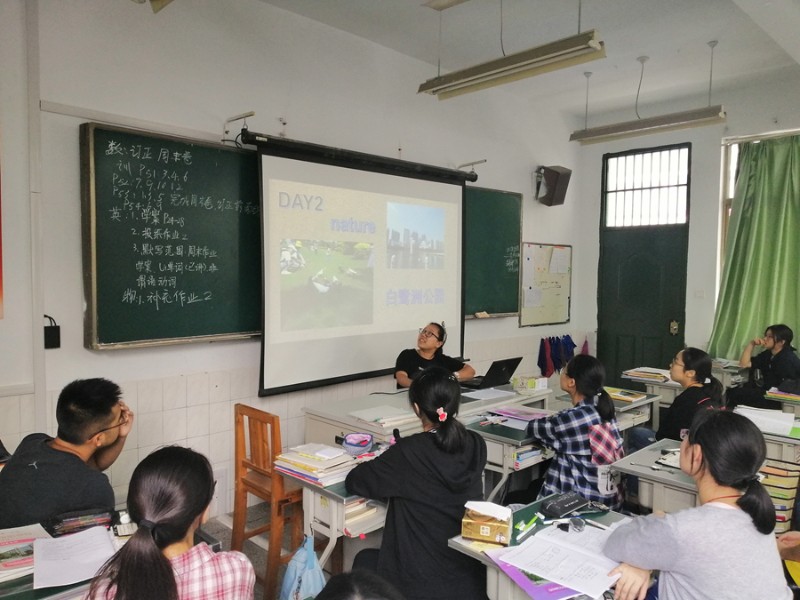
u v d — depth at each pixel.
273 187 3.48
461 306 4.83
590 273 6.45
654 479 2.25
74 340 2.86
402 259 4.33
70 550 1.45
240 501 2.93
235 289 3.44
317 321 3.78
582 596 1.42
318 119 3.90
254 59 3.54
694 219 5.70
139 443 3.11
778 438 2.71
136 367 3.09
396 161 4.18
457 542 1.66
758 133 5.29
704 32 4.08
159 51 3.11
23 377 2.68
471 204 5.08
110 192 2.88
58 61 2.76
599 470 2.48
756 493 1.38
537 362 6.04
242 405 2.88
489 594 1.62
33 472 1.65
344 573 0.88
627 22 3.91
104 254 2.88
